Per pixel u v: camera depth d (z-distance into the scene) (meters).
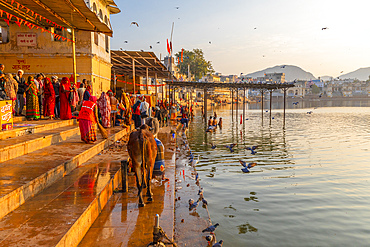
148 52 23.14
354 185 10.02
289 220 7.10
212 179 10.73
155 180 8.23
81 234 4.62
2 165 6.47
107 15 21.78
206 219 6.40
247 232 6.43
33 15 11.47
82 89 12.28
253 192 9.27
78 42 17.66
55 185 6.19
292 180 10.64
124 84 34.16
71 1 9.98
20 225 4.21
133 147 6.13
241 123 35.25
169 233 4.89
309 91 189.00
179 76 81.00
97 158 9.02
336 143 19.80
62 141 9.98
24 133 8.91
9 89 9.78
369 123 36.38
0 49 17.36
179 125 28.09
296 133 25.62
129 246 4.42
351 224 6.90
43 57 17.53
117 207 6.05
